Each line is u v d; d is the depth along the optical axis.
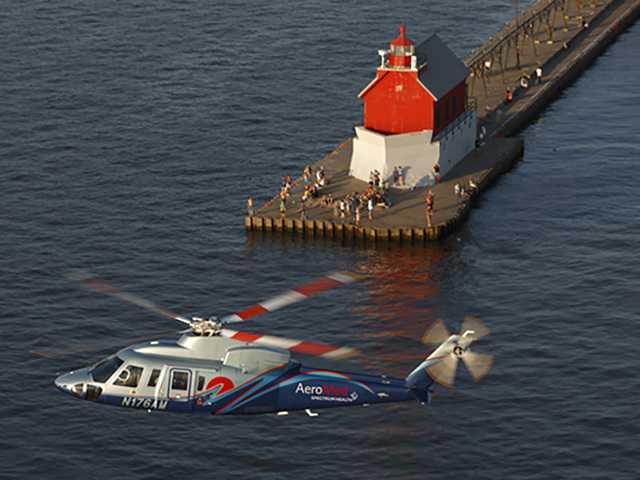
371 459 114.06
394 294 145.88
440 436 116.94
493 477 111.25
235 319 85.25
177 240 160.38
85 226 163.75
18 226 163.25
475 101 187.75
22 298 143.88
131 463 114.25
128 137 193.50
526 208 169.25
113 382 83.88
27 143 190.88
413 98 171.00
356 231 159.62
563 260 153.50
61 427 119.38
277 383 85.31
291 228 161.75
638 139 193.62
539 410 120.62
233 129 197.25
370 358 131.12
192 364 84.19
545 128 199.38
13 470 113.19
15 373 128.12
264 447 116.19
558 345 132.75
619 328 136.12
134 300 83.44
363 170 174.12
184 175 180.38
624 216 165.88
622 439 116.19
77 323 138.62
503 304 142.62
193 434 118.31
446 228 160.38
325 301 143.75
